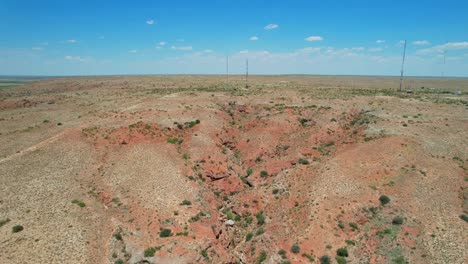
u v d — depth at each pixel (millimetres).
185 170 72812
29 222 49938
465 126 82938
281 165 79812
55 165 68000
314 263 48625
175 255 48406
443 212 55344
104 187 64312
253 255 53625
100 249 48188
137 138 82000
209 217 60219
